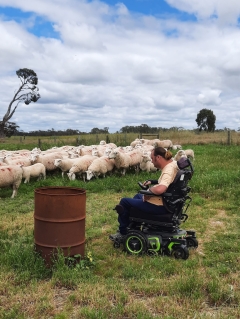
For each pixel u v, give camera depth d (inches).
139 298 156.9
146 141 963.3
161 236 211.8
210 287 159.3
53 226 184.5
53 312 144.1
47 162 535.2
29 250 192.1
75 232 189.0
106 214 304.3
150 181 233.0
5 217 301.7
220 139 1192.2
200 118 2578.7
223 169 538.9
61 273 173.6
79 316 140.6
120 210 214.7
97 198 370.3
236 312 141.5
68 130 3014.3
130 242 213.2
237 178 427.8
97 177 485.4
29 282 170.9
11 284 168.4
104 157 505.4
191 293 156.9
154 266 191.0
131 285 164.6
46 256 187.0
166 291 159.9
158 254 210.5
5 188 441.4
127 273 179.0
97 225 274.1
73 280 168.6
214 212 307.4
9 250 202.1
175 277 177.2
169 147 982.4
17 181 391.9
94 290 158.2
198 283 163.3
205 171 514.6
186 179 209.9
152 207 209.9
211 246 225.0
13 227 269.6
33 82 2455.7
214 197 357.1
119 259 202.8
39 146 1070.4
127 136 1354.6
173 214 210.5
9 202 364.2
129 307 144.2
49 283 167.3
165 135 1396.4
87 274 177.5
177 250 205.3
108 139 1190.3
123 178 461.7
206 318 135.4
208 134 1424.7
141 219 214.7
